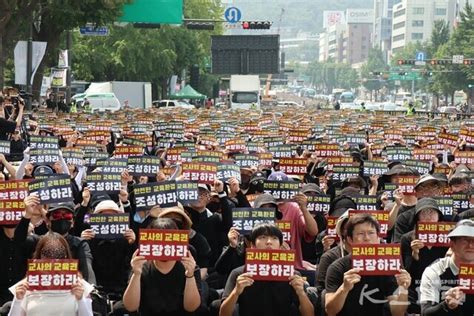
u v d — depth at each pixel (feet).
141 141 87.81
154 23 192.13
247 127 130.00
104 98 249.96
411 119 186.60
